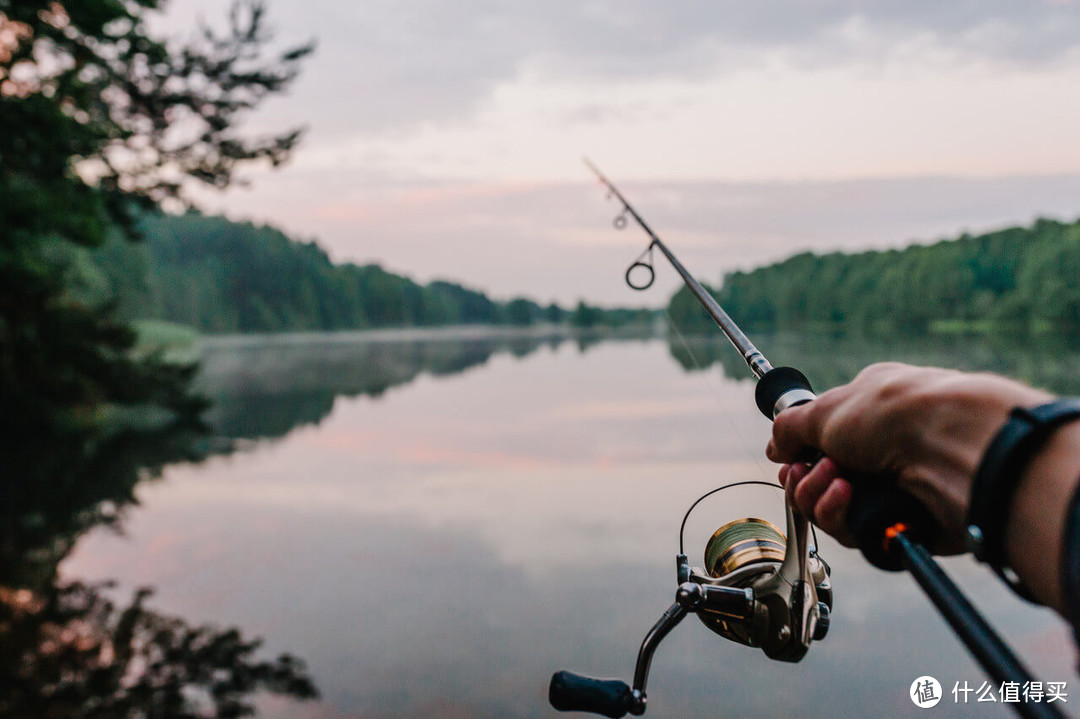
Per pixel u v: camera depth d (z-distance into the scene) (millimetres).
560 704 849
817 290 67438
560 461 10812
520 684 3977
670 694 3795
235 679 4125
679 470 9852
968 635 344
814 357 12945
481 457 11391
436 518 7816
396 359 46375
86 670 4270
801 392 599
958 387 376
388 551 6602
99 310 19438
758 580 830
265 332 137000
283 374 33188
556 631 4684
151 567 6270
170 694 3971
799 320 67375
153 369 19688
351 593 5516
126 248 82875
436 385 26047
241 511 8336
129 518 8047
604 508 8008
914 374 420
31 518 8062
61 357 17453
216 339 104250
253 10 16984
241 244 145875
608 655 4316
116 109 17406
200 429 15586
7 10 13250
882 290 65188
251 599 5438
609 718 845
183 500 8961
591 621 4824
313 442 13406
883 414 410
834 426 437
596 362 37875
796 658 782
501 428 14469
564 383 24969
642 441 12188
